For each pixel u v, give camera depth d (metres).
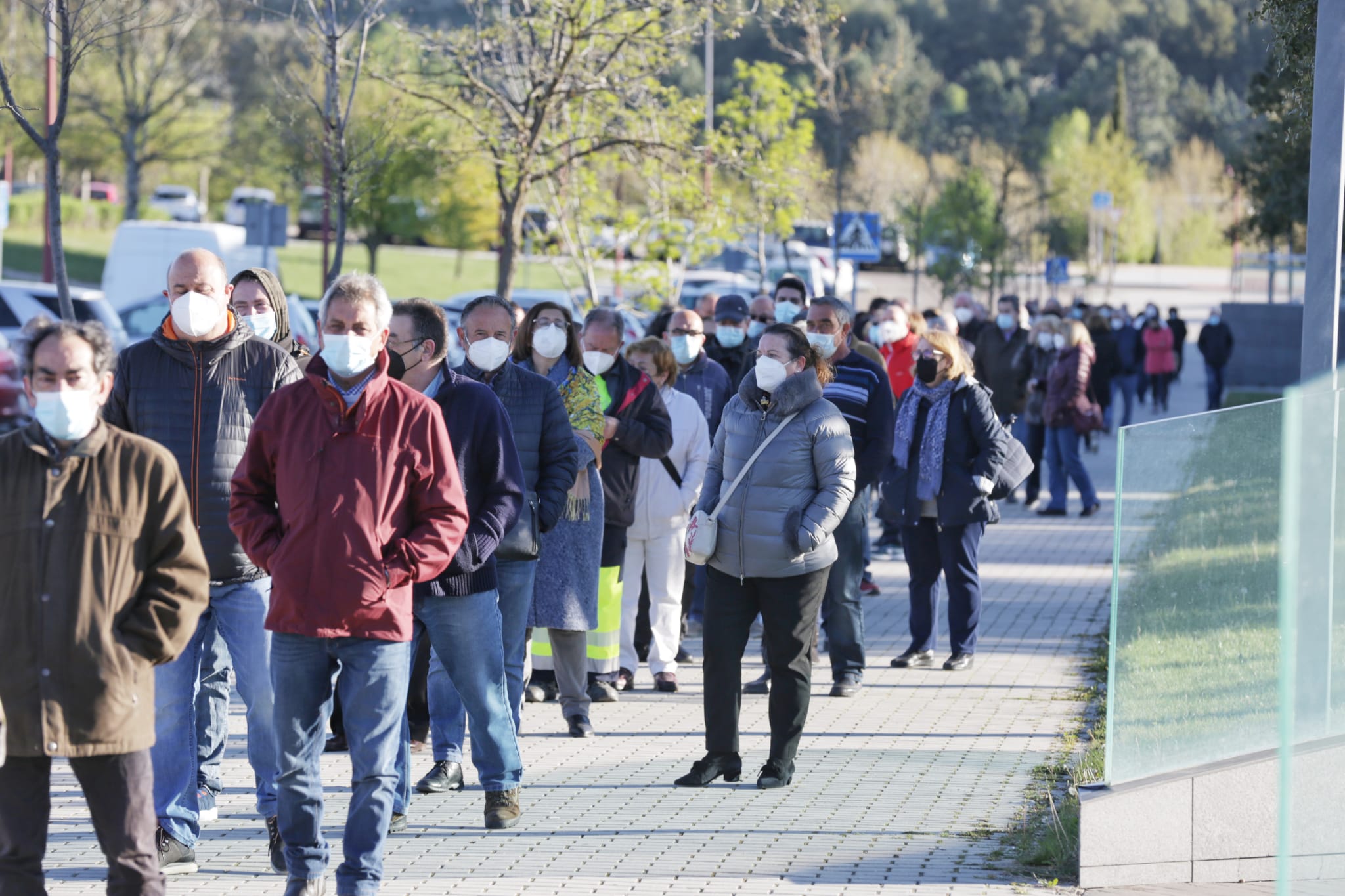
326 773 23.64
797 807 21.59
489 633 20.19
